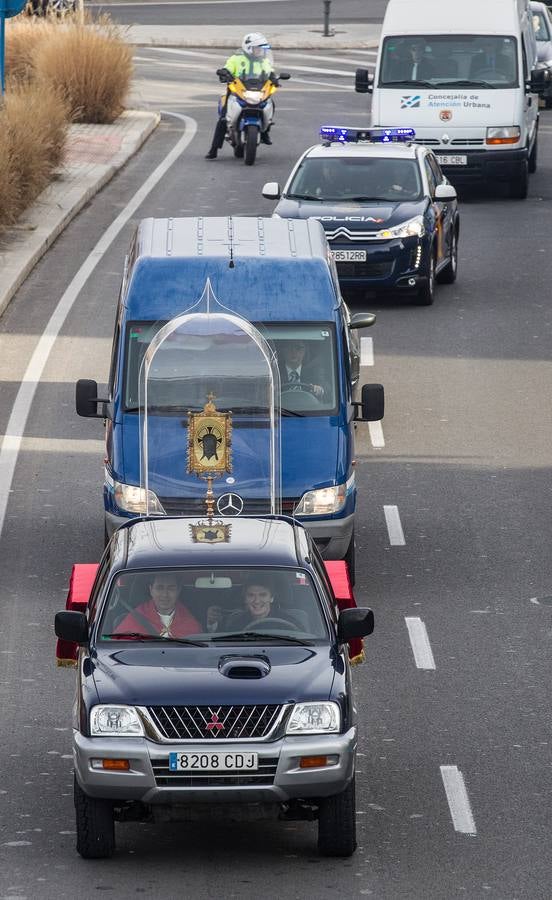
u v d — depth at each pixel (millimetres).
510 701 27250
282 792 20453
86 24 91125
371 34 133625
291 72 114188
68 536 35281
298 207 53844
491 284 57062
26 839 22078
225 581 22812
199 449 30469
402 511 37031
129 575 22922
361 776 24281
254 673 21266
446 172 70000
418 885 20594
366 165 55688
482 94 69500
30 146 65188
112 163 74812
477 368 47656
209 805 20547
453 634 30188
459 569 33562
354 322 37938
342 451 31781
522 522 36344
